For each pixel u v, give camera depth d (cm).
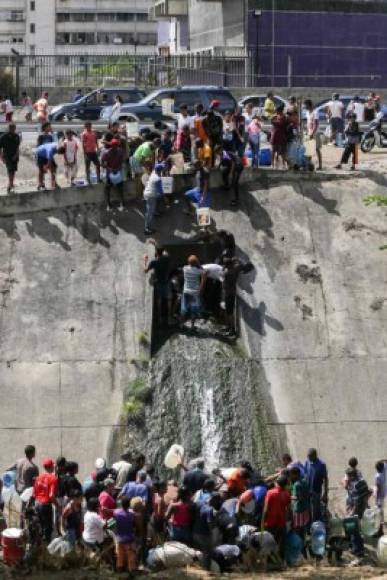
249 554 3628
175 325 5072
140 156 5384
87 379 4772
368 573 3628
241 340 4991
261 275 5203
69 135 5406
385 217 5500
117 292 5072
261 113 7288
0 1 19675
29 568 3562
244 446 4675
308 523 3872
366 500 4059
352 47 9569
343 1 9512
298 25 9475
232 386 4809
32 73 10056
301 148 5653
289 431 4709
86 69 9988
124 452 4594
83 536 3612
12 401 4681
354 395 4812
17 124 7225
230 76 9388
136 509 3519
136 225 5334
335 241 5369
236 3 9644
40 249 5194
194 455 4644
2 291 5028
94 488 3728
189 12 10862
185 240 5309
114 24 19325
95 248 5225
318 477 4019
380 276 5253
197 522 3612
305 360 4909
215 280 5128
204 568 3594
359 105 7131
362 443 4684
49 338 4888
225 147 5441
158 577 3453
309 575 3559
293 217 5453
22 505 3809
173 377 4812
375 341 5000
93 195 5375
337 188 5606
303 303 5119
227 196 5481
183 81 9569
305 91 9075
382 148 6625
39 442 4578
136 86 9069
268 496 3675
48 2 19500
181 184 5469
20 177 5928
